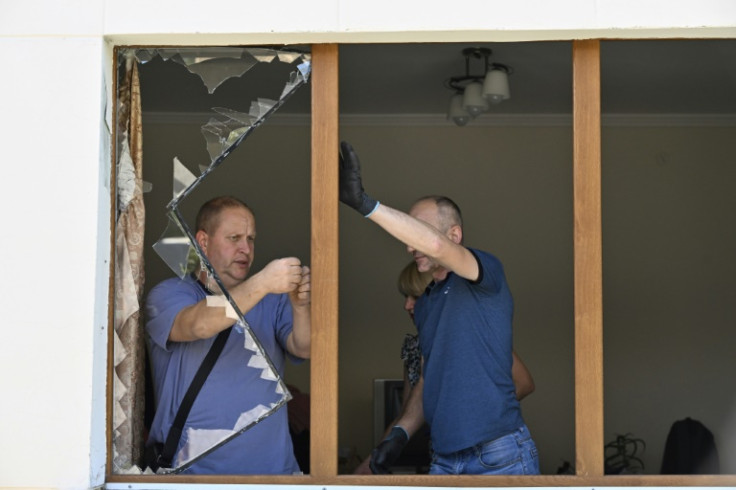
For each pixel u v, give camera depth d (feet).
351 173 21.24
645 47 36.81
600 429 20.52
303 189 46.88
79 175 20.94
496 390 23.11
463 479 20.44
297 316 23.32
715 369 46.80
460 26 20.80
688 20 20.66
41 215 20.85
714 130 47.62
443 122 47.34
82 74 21.09
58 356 20.59
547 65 39.06
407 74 40.32
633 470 45.98
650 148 47.70
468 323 23.24
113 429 21.75
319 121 21.42
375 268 47.16
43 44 21.13
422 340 24.21
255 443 23.29
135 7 21.12
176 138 45.24
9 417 20.49
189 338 22.75
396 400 44.34
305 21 20.94
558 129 47.50
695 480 20.26
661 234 47.44
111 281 21.59
